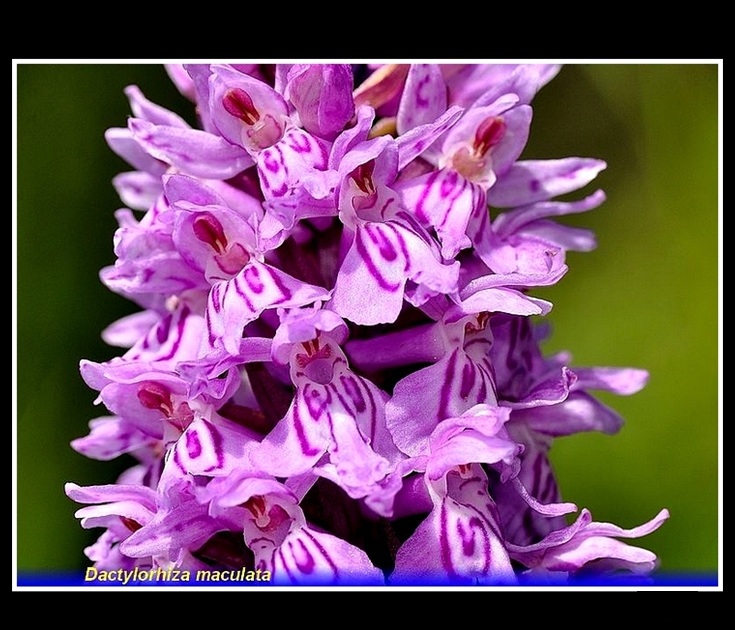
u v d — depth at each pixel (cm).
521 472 20
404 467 18
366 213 19
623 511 26
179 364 18
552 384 20
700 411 26
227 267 19
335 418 19
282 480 19
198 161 19
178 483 19
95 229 25
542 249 20
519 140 20
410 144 19
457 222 19
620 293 27
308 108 19
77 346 25
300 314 18
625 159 27
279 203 18
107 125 25
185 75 21
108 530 21
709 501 25
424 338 19
